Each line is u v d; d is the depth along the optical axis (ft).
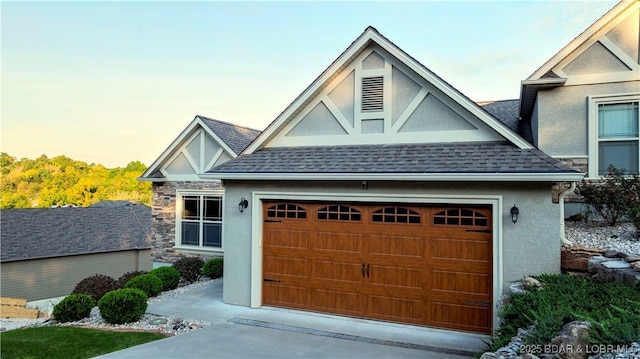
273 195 36.29
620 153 35.55
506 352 18.39
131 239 85.25
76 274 77.51
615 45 35.53
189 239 60.29
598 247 29.07
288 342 27.96
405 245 32.14
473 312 29.81
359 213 33.76
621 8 34.53
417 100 35.53
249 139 64.69
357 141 37.37
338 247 34.32
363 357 25.27
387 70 36.52
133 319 33.17
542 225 28.02
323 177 32.99
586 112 36.37
